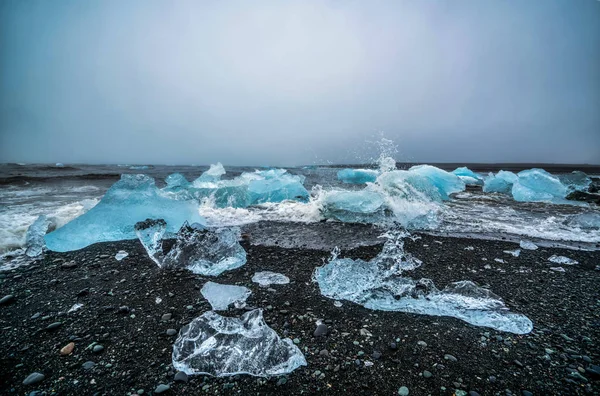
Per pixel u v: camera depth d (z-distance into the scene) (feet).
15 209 15.92
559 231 12.93
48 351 4.92
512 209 18.38
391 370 4.55
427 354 4.92
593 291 7.25
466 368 4.59
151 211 12.26
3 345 5.07
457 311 6.23
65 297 6.83
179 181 23.38
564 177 25.34
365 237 12.01
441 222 14.55
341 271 8.05
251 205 19.01
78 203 17.94
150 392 4.11
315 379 4.38
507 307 6.40
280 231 12.91
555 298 6.89
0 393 4.04
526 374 4.46
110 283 7.59
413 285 7.30
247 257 9.63
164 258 9.00
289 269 8.66
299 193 20.34
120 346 5.08
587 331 5.57
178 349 4.93
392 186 15.92
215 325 5.52
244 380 4.37
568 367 4.60
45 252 9.84
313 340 5.30
